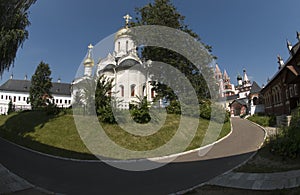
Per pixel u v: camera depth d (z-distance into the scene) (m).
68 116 20.81
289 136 10.75
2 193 7.44
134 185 8.05
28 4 17.59
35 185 8.22
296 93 23.80
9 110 39.19
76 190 7.66
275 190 6.58
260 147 12.79
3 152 13.88
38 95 45.81
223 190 7.06
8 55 16.50
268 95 36.94
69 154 13.35
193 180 8.27
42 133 17.41
